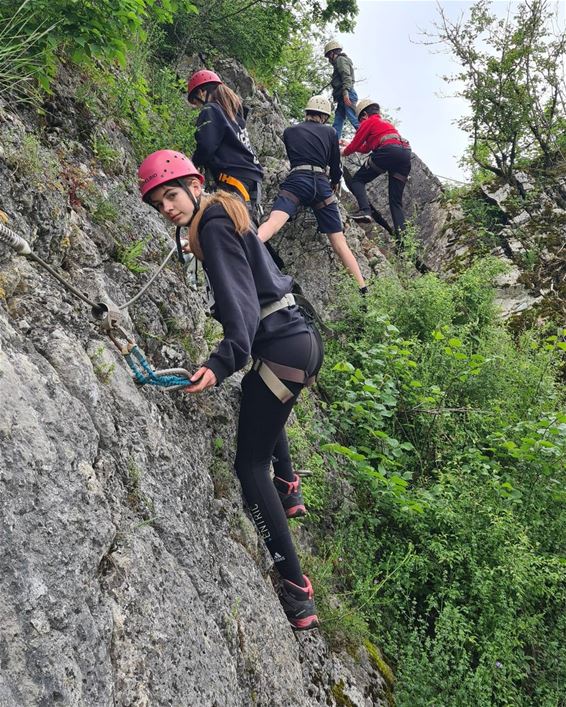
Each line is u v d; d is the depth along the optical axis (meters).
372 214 9.95
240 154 4.72
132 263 3.20
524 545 4.02
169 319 3.24
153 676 1.97
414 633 3.66
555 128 10.04
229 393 3.33
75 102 3.79
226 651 2.39
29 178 2.67
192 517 2.63
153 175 2.57
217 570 2.65
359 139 8.40
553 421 4.62
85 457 2.08
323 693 3.04
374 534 4.34
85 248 2.91
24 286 2.37
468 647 3.86
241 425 2.94
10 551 1.70
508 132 9.79
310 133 5.93
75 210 3.13
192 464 2.78
